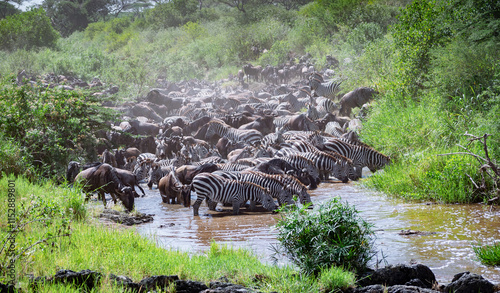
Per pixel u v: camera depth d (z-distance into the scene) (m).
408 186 48.25
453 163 45.69
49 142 57.09
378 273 23.69
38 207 32.09
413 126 60.62
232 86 157.38
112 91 134.25
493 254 26.84
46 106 58.62
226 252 29.20
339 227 25.55
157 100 126.19
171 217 45.53
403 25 81.62
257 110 108.56
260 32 184.12
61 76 149.50
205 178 45.94
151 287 22.05
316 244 25.02
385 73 92.62
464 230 33.84
